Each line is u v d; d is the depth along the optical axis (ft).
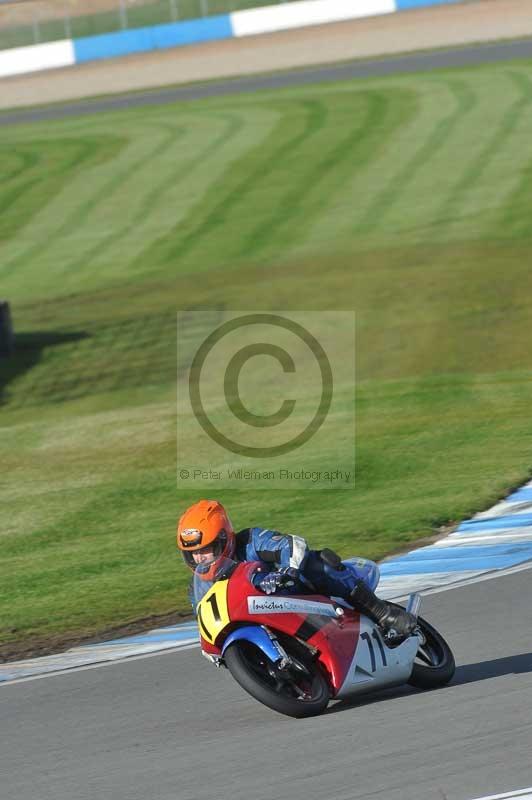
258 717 74.18
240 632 71.67
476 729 66.54
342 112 479.41
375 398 200.64
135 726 76.38
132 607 112.27
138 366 260.42
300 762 64.80
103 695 84.69
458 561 111.75
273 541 73.77
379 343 254.88
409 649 75.41
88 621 109.19
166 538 137.28
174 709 78.95
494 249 317.22
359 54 586.86
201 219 390.42
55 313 316.81
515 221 342.23
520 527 120.67
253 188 411.13
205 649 73.82
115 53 632.38
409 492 143.74
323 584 74.23
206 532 72.64
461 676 78.64
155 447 184.85
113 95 583.99
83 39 635.25
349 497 146.20
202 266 343.87
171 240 375.25
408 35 590.96
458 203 367.04
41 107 580.71
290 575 72.23
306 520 137.28
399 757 63.72
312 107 494.18
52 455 188.03
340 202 385.29
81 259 370.94
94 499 159.53
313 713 71.46
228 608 71.15
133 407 228.84
